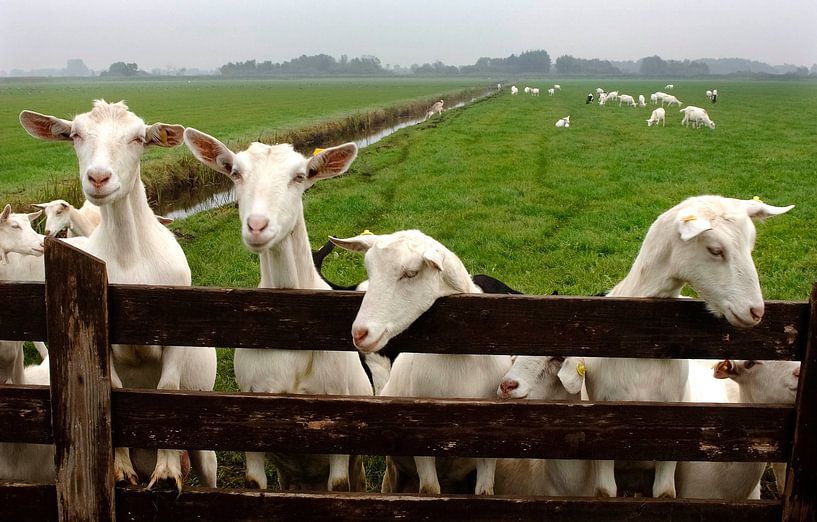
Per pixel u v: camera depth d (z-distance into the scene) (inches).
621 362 149.1
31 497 126.3
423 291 141.1
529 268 426.9
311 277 169.2
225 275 410.9
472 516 125.9
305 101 2566.4
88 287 117.6
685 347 125.0
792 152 989.8
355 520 125.9
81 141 159.5
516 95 3171.8
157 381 164.1
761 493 203.0
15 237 229.6
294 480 184.5
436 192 678.5
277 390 158.1
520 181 743.7
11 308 120.5
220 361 289.7
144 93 3408.0
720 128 1416.1
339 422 123.5
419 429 123.7
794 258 450.3
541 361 158.7
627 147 1063.6
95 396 121.6
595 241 484.7
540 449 124.4
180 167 789.2
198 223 564.4
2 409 123.3
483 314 124.6
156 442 124.2
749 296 124.3
